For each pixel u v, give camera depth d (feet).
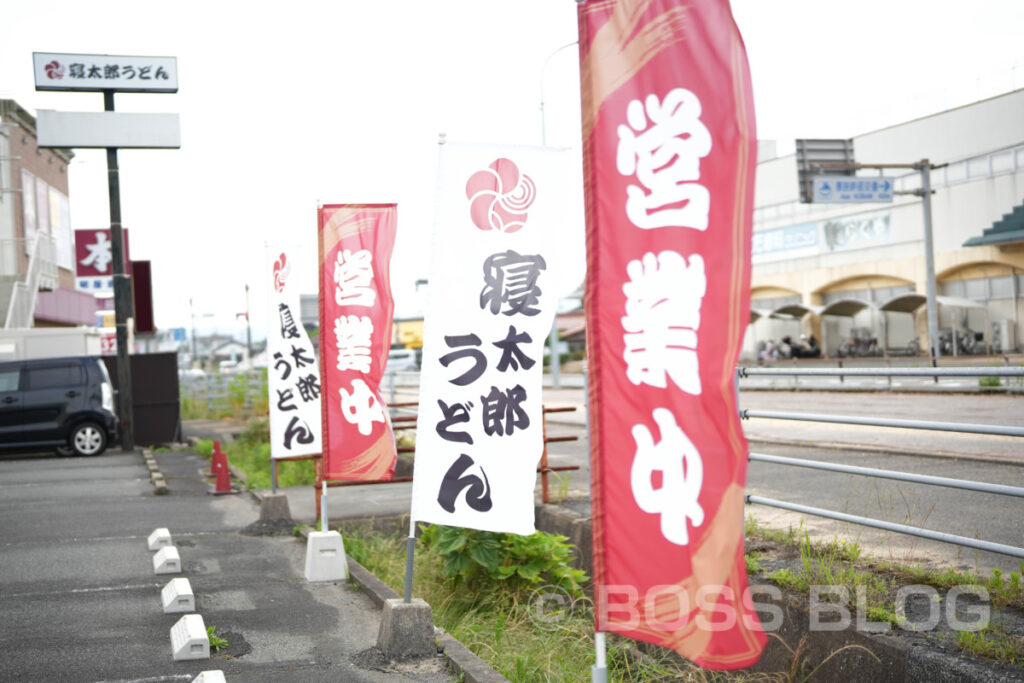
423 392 16.19
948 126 132.16
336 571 24.18
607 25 11.23
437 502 16.15
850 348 146.30
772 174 163.43
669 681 18.15
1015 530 21.65
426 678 16.25
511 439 15.94
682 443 10.93
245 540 29.71
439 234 16.06
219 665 17.08
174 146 58.44
